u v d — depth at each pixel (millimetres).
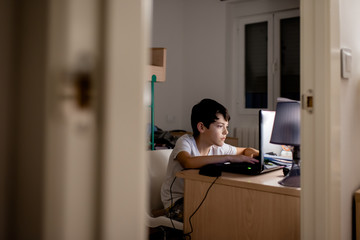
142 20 419
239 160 1932
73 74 354
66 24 349
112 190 392
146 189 431
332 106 1218
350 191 1474
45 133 347
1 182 334
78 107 360
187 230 1751
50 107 348
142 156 423
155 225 1985
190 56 4711
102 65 377
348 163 1444
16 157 343
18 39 342
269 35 4211
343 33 1387
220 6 4406
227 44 4402
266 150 1819
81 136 365
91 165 375
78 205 365
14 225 345
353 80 1493
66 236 356
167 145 3555
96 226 380
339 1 1296
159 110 4523
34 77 347
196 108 2148
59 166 351
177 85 4754
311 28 1239
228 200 1608
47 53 348
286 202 1435
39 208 344
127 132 405
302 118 1265
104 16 379
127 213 408
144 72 422
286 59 4164
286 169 1651
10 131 338
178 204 1983
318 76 1226
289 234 1427
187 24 4730
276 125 1544
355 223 1524
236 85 4473
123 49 397
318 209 1226
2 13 331
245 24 4391
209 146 2168
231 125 4484
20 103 341
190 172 1775
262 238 1502
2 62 331
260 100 4336
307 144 1251
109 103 385
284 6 4051
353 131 1505
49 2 343
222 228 1627
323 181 1216
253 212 1528
